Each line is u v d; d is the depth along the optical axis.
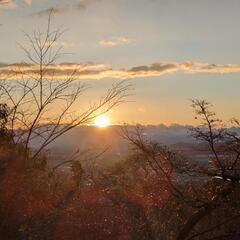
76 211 10.35
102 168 11.51
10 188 9.36
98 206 10.87
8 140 9.90
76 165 10.48
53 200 10.01
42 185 9.96
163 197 11.93
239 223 11.48
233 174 11.60
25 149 9.91
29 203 9.54
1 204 9.26
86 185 11.02
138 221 11.64
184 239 10.80
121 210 11.30
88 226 10.48
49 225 9.78
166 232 12.26
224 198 10.95
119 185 11.68
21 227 9.28
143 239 11.56
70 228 10.17
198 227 12.37
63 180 10.51
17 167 9.60
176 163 11.50
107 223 10.88
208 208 10.77
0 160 9.55
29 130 9.95
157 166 11.81
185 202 10.98
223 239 11.42
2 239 9.13
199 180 11.70
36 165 10.05
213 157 11.72
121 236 11.12
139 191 11.77
